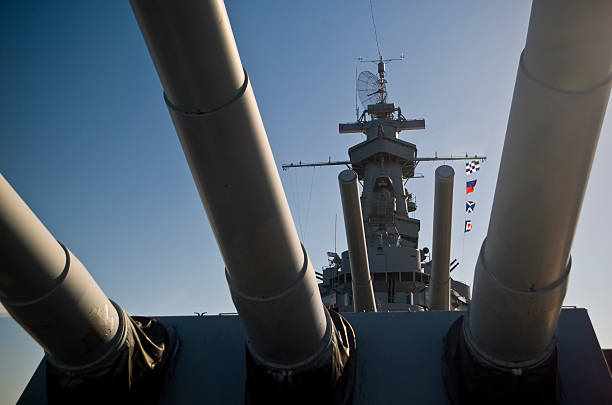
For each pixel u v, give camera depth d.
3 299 3.18
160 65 2.31
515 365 3.63
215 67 2.33
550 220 2.73
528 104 2.40
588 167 2.56
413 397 4.22
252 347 3.89
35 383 4.43
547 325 3.37
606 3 1.99
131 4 2.10
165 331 4.62
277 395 3.81
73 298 3.29
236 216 2.84
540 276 3.05
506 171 2.70
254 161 2.67
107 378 3.71
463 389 3.90
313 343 3.75
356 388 4.29
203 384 4.44
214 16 2.18
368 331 4.68
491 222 3.04
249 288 3.31
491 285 3.21
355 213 6.66
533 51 2.28
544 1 2.07
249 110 2.54
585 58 2.18
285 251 3.14
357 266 7.09
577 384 4.12
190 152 2.63
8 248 2.88
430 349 4.52
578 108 2.32
